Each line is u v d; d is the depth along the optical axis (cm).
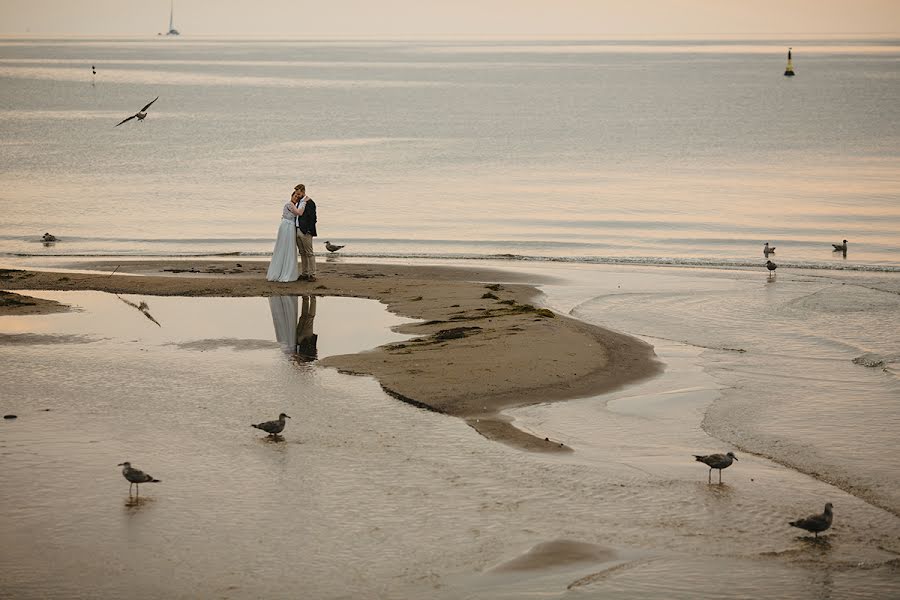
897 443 3519
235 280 6288
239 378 4169
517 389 4012
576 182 11069
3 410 3775
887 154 13325
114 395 3956
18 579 2530
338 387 4047
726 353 4712
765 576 2566
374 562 2627
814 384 4228
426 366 4288
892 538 2781
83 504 2956
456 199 9950
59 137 15625
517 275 6631
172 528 2809
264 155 13550
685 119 19062
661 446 3466
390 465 3247
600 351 4584
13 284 6109
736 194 10156
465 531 2798
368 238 8081
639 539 2761
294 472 3188
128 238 8038
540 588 2502
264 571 2575
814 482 3172
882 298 5959
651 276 6662
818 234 8181
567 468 3241
